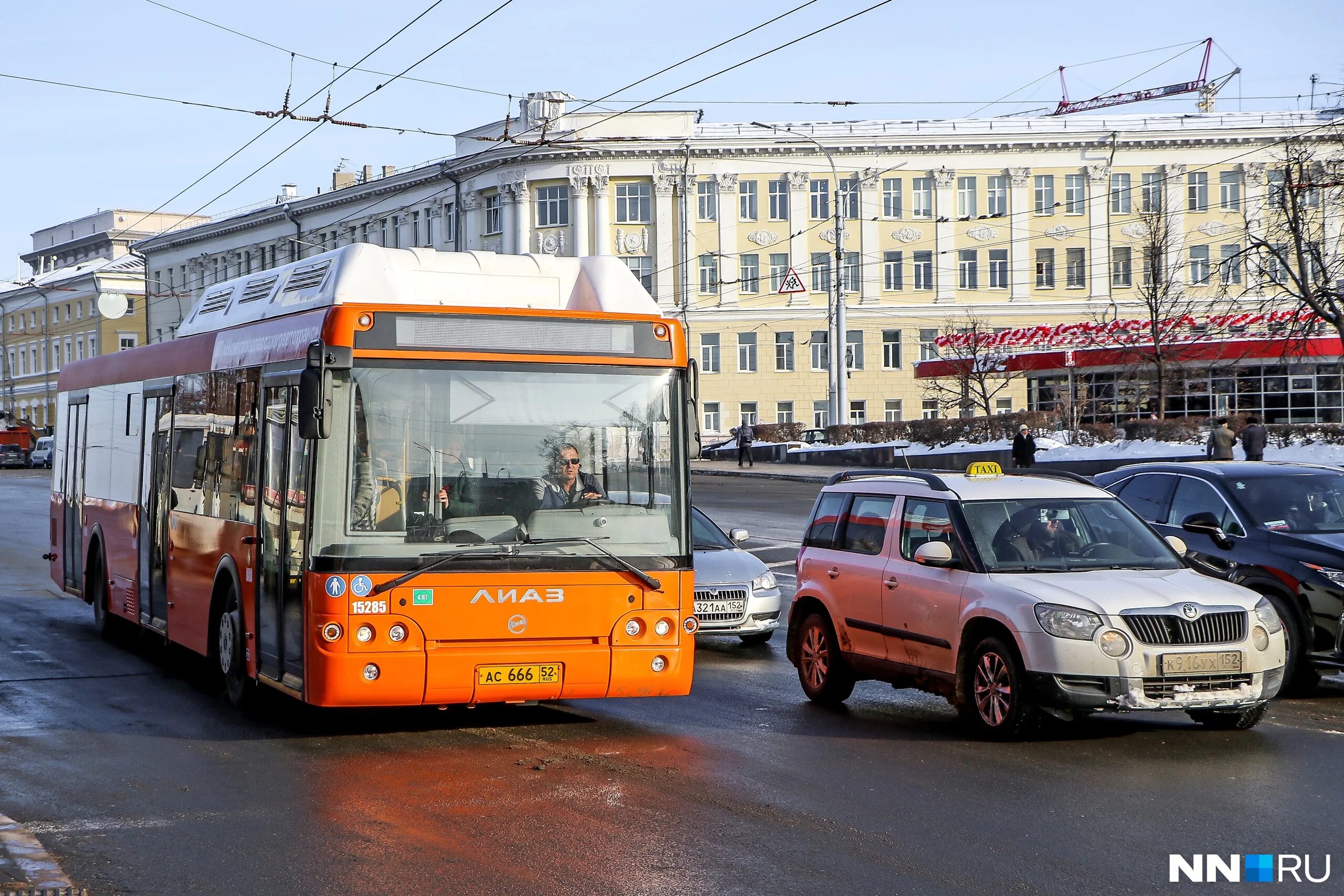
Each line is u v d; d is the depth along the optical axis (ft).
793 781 26.30
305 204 253.24
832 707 35.19
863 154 224.53
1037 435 146.10
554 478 29.35
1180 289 209.87
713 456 200.34
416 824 23.24
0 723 32.45
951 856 21.11
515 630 28.63
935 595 31.94
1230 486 39.29
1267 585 36.68
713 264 225.35
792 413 227.61
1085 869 20.43
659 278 224.74
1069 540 32.37
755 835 22.35
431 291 30.42
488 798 25.02
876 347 225.35
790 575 69.97
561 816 23.66
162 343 42.60
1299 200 114.73
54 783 26.35
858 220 224.94
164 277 290.35
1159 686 28.68
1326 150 148.97
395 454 28.45
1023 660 29.25
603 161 221.25
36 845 21.97
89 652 43.91
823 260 225.76
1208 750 29.09
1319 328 136.67
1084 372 165.27
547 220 223.30
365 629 27.86
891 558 34.06
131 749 29.50
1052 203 225.56
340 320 28.40
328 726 32.04
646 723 32.63
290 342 30.89
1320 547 36.29
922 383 224.74
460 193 229.66
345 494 28.14
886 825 22.94
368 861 21.01
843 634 35.14
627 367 30.19
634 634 29.48
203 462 37.01
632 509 29.81
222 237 273.95
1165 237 167.84
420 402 28.76
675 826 22.98
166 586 39.83
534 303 31.32
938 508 33.22
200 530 36.73
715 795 25.13
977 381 175.01
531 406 29.43
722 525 97.04
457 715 33.65
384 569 28.04
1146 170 224.12
